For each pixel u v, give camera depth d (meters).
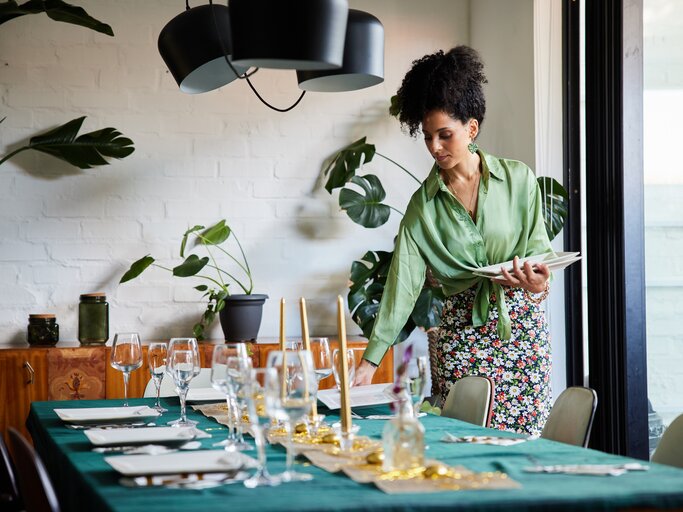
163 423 2.49
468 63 2.95
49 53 4.59
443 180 3.10
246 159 4.76
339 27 2.30
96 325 4.28
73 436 2.24
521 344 2.99
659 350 3.62
